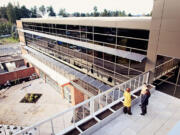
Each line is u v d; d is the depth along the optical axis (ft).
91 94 58.18
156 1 31.09
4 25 326.24
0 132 62.85
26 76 117.19
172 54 30.50
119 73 47.34
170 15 29.27
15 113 76.33
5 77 106.32
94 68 57.57
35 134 50.85
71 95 75.31
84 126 21.09
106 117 22.74
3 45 228.63
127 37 41.24
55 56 86.28
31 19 102.68
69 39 67.26
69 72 68.54
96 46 51.72
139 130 21.72
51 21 77.41
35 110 78.07
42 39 97.30
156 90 33.53
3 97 91.04
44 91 96.73
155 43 33.27
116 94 46.68
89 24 52.95
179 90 32.37
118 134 21.06
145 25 35.35
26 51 132.87
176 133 10.68
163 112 25.68
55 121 67.51
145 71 37.40
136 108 26.58
